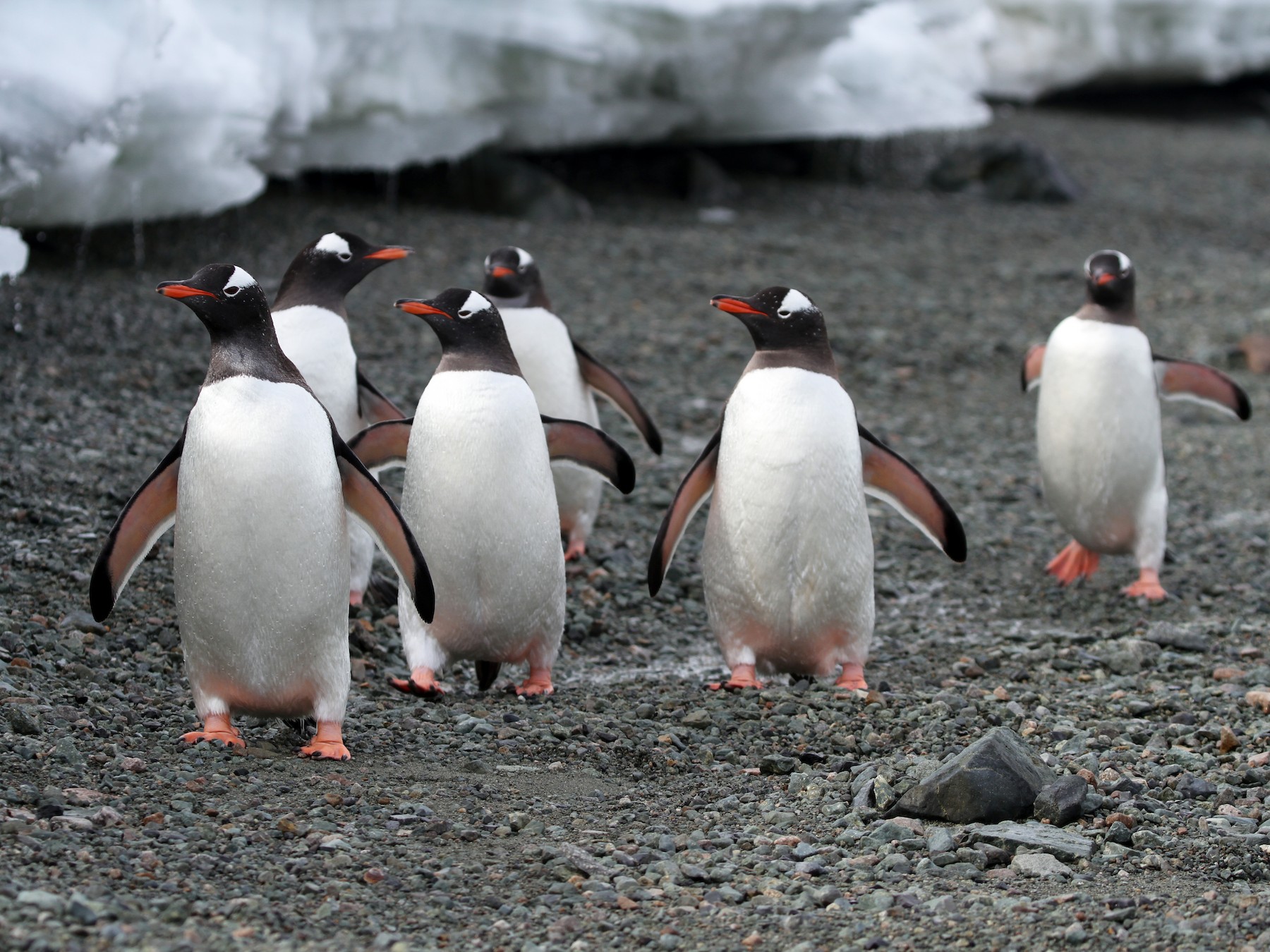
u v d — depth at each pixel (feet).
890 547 53.57
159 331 65.36
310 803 27.02
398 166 92.17
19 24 55.06
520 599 34.17
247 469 27.61
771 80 111.55
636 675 39.73
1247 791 30.30
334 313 38.83
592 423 47.34
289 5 77.51
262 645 28.68
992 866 26.53
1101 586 50.14
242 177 75.61
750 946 22.84
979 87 163.53
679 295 86.12
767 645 37.01
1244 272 103.30
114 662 34.42
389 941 22.00
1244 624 45.50
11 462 46.55
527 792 29.25
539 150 113.60
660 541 36.60
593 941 22.81
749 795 29.96
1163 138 164.86
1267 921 23.84
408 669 37.91
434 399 33.01
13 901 21.50
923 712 34.71
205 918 22.09
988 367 79.10
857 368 76.89
